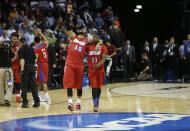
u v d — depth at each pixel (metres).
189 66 20.00
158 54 20.39
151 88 16.06
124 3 23.61
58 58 17.19
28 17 19.12
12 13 18.45
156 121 8.49
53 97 13.29
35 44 12.23
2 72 11.46
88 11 21.30
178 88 15.96
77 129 7.71
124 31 23.61
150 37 23.48
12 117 9.28
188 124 8.13
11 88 11.50
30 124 8.32
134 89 15.66
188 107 10.59
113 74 19.55
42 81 12.12
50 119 8.91
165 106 10.80
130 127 7.84
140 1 23.39
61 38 17.67
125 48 20.11
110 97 13.01
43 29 18.39
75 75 9.91
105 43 18.48
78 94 10.16
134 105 11.06
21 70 10.91
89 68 9.96
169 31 23.05
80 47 9.89
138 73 20.84
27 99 11.78
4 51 11.98
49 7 20.22
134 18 23.56
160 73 20.56
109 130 7.57
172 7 22.89
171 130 7.55
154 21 23.41
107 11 21.67
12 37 12.17
